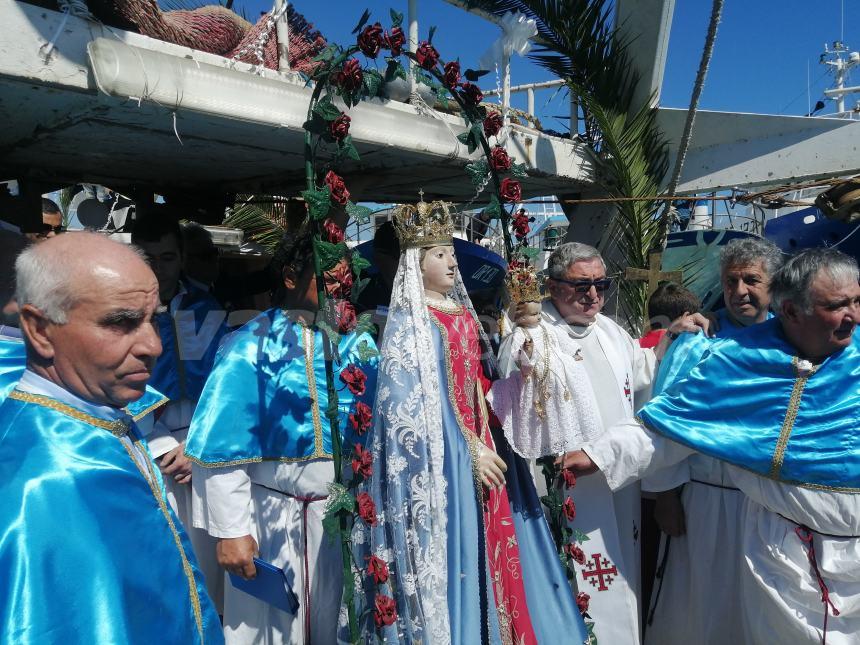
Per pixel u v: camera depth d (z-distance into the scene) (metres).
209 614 1.71
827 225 5.12
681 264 5.59
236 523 2.45
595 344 3.17
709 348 2.89
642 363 3.40
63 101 2.10
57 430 1.48
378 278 3.53
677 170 4.38
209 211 4.40
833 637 2.52
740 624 2.91
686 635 3.10
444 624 2.17
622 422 2.94
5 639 1.21
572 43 4.41
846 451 2.50
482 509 2.37
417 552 2.20
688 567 3.08
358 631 2.27
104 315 1.49
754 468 2.62
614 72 4.49
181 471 2.83
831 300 2.45
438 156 3.13
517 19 2.67
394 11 2.30
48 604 1.27
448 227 2.50
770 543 2.65
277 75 2.50
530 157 4.01
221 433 2.45
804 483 2.54
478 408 2.58
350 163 3.38
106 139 2.65
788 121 4.36
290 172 3.65
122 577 1.39
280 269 2.67
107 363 1.51
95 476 1.45
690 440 2.71
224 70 2.24
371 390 2.64
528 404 2.56
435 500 2.23
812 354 2.61
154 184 4.08
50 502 1.36
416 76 2.54
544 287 3.26
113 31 2.04
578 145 4.51
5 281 2.14
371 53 2.23
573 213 5.14
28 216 3.52
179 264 3.11
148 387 2.54
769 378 2.65
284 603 2.36
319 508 2.56
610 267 5.00
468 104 2.63
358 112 2.70
